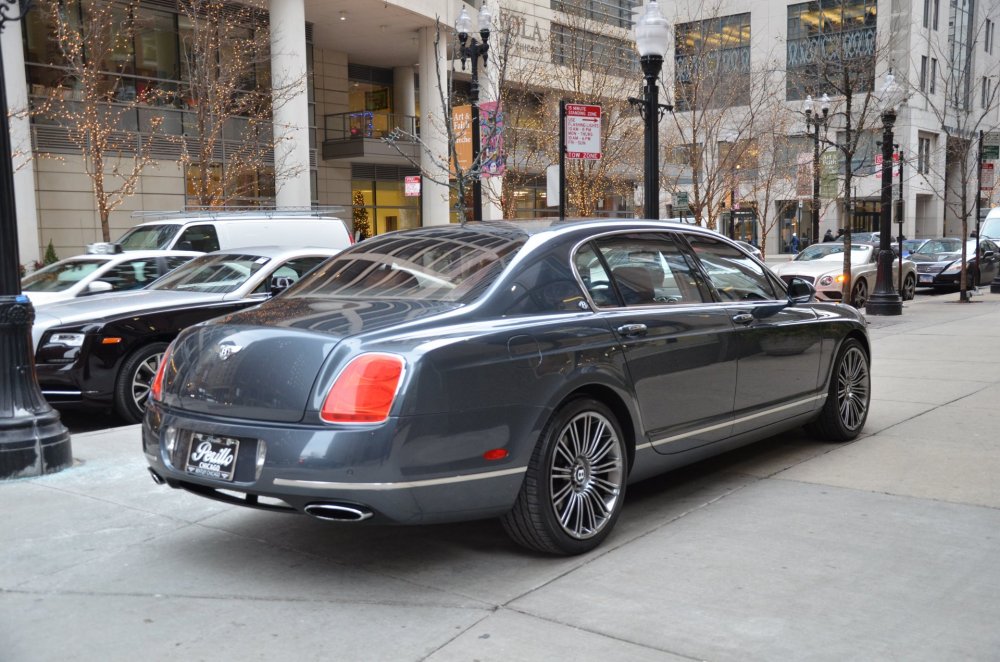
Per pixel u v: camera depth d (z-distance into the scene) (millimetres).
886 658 3131
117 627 3473
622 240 4852
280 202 25422
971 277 24484
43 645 3320
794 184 28328
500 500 3877
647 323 4586
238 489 3701
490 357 3811
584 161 21078
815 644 3238
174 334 7902
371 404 3533
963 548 4223
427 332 3746
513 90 25172
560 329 4137
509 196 25109
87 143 21875
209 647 3283
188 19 24750
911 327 14875
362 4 27766
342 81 34969
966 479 5422
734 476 5598
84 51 22969
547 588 3811
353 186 35094
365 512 3576
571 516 4195
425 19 29672
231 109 25328
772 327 5469
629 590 3766
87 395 7461
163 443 4082
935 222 58938
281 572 4047
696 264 5250
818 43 21547
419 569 4066
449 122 14164
